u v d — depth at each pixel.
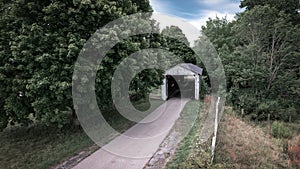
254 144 9.51
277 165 8.01
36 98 8.52
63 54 8.45
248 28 21.02
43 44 8.66
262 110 18.92
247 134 10.93
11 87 8.84
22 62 8.78
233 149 8.30
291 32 19.36
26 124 10.12
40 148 8.41
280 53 20.05
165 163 7.09
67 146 8.47
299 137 13.38
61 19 8.95
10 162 7.30
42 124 11.50
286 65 20.62
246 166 7.23
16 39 8.53
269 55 20.61
